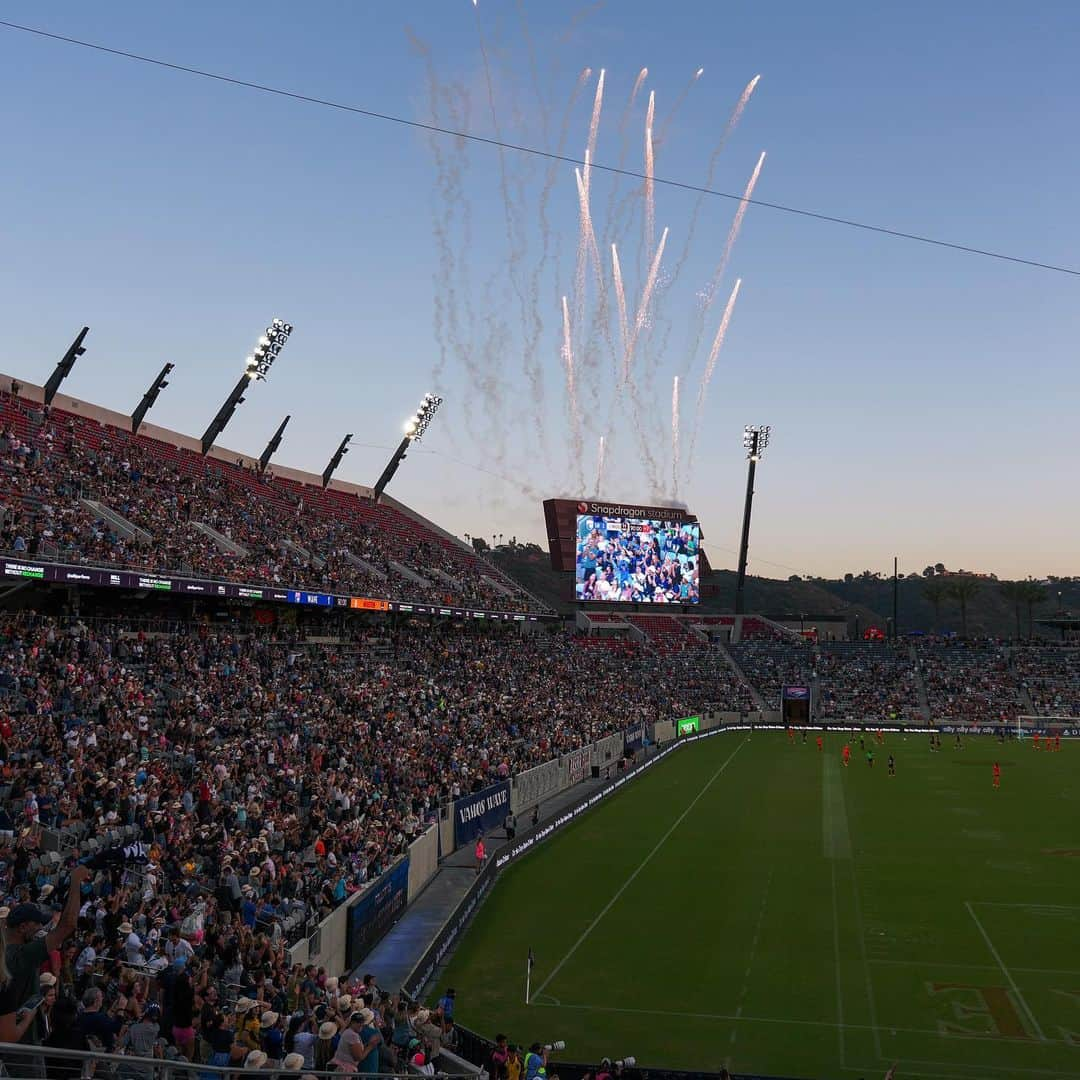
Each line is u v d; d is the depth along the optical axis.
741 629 146.75
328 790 45.78
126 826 34.12
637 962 37.59
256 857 34.16
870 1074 27.80
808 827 63.53
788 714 128.50
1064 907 44.25
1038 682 133.88
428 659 86.88
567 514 125.06
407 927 39.66
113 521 61.72
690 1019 31.95
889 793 77.06
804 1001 33.41
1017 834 60.78
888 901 45.62
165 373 80.38
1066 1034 30.48
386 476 115.62
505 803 61.56
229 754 45.72
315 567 78.75
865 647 144.38
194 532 69.62
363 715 63.06
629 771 83.38
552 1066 26.17
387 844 43.44
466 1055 27.34
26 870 27.61
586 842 59.78
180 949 24.12
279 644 69.69
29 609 57.12
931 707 129.75
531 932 41.59
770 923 42.47
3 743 35.19
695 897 46.84
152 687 50.91
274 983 24.70
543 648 112.25
